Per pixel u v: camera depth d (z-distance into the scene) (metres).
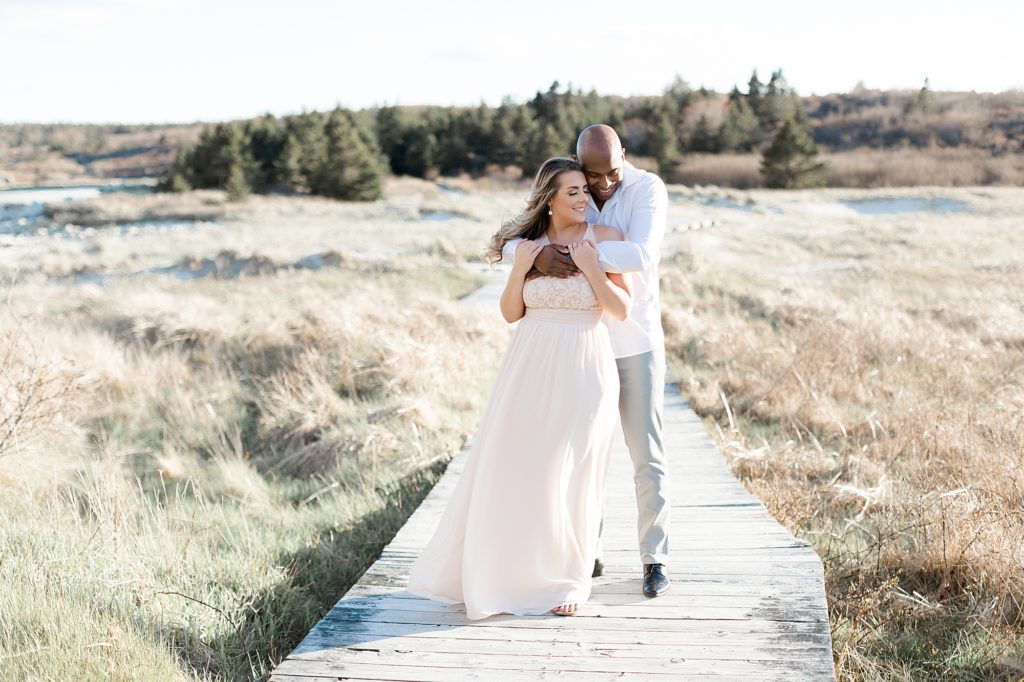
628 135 73.25
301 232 31.27
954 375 9.46
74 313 13.87
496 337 12.16
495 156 67.94
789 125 52.19
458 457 6.93
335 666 3.26
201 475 7.33
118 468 6.80
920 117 77.06
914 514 5.24
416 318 11.86
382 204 44.41
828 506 5.82
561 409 3.44
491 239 3.69
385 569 4.30
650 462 3.72
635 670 3.18
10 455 6.39
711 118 70.44
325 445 7.66
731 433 7.45
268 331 11.45
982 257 23.73
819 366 9.60
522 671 3.19
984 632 4.02
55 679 3.19
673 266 20.67
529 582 3.58
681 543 4.47
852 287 18.36
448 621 3.61
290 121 62.31
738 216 36.69
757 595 3.76
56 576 4.08
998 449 6.28
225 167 55.31
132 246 27.56
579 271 3.43
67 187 85.62
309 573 5.01
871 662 3.81
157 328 11.91
